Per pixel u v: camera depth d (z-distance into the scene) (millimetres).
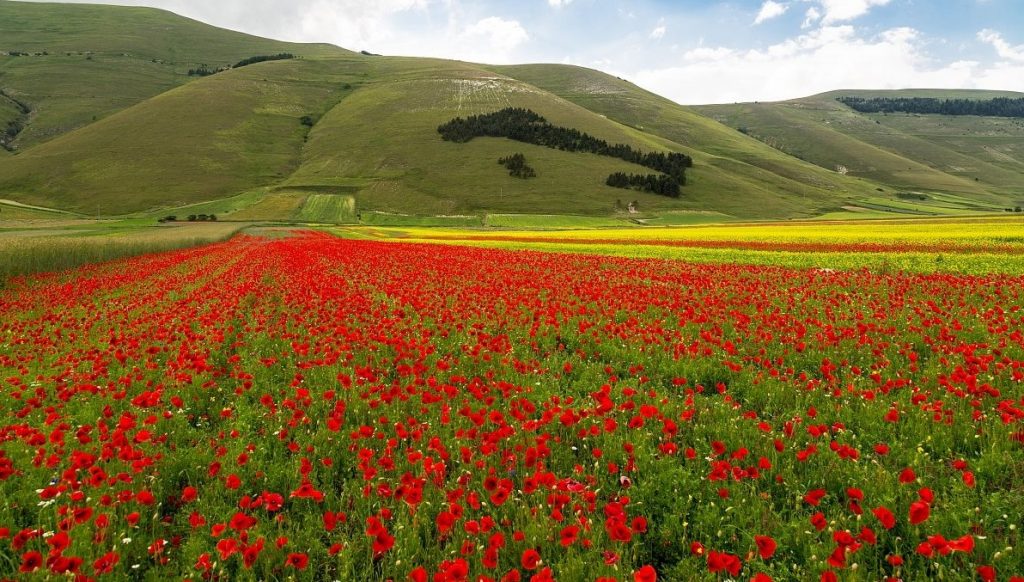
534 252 38062
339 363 9484
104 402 7832
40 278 25562
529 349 10797
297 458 5957
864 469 5320
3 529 4156
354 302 15195
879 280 19469
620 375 9406
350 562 4250
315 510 5238
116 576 4137
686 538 4672
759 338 10445
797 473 5500
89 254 33875
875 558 4078
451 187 152250
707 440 6398
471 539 4449
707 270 24578
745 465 5711
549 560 4238
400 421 6918
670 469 5410
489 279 20984
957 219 80562
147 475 5500
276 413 7195
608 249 40562
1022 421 5902
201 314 14242
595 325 12016
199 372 8547
